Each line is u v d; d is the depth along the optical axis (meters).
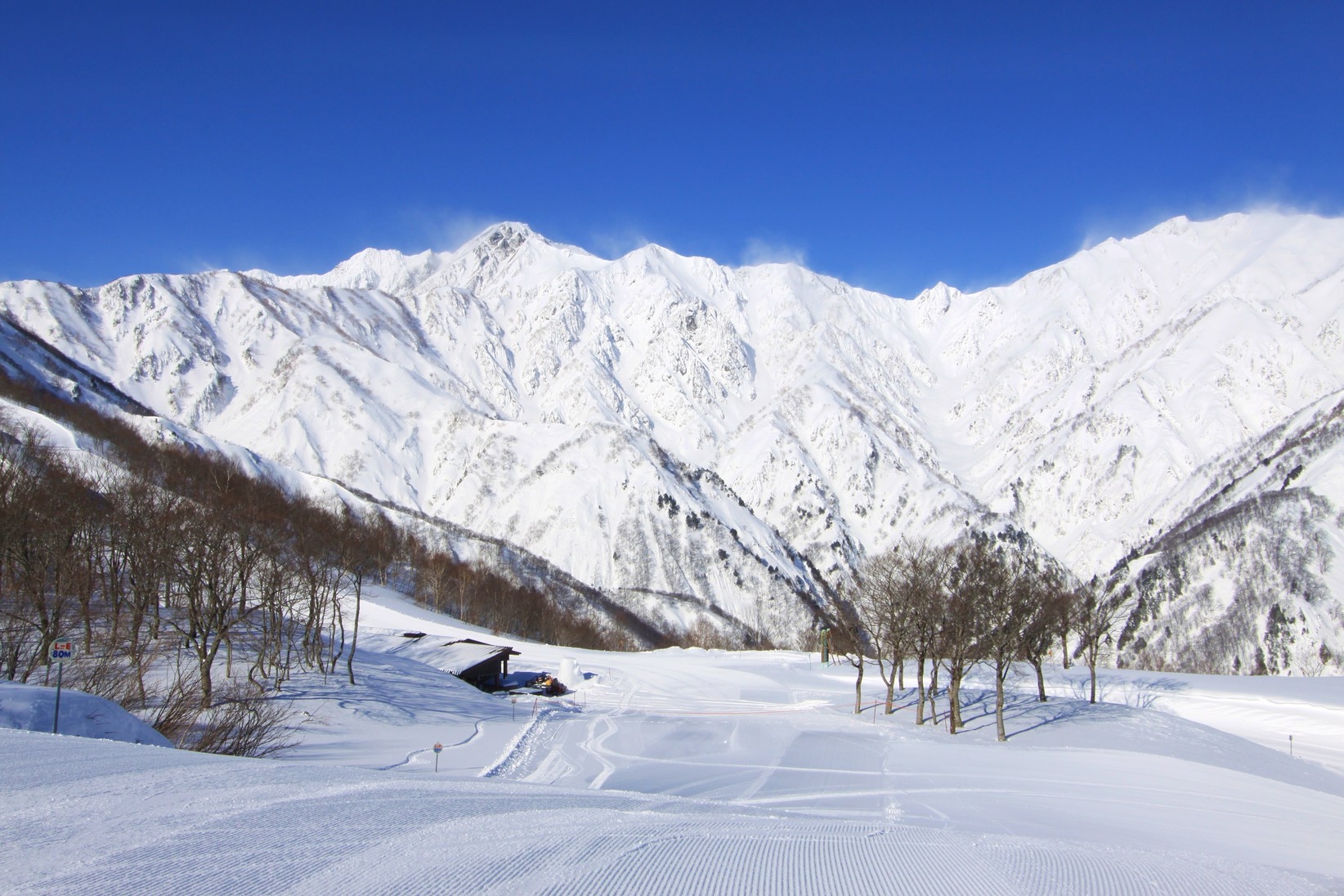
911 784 34.38
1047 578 84.50
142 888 10.49
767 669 98.00
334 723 42.66
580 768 37.38
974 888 13.50
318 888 10.90
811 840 15.76
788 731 51.94
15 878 10.64
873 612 70.12
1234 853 21.50
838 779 35.50
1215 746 51.19
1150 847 21.81
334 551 83.81
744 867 13.53
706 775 36.34
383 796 16.91
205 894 10.44
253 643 56.88
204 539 47.91
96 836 12.59
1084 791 32.97
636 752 42.50
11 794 14.65
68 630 48.06
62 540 48.53
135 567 47.41
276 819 14.09
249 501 101.69
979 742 50.94
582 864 12.82
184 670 48.12
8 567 47.19
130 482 70.94
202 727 33.97
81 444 107.75
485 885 11.48
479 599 132.88
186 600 61.91
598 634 141.75
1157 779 36.34
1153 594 172.38
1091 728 55.41
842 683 87.31
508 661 80.31
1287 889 15.21
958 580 68.25
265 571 59.44
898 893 12.92
